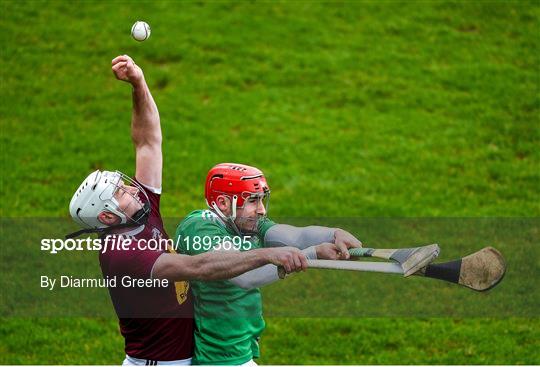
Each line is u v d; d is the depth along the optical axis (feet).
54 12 156.35
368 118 136.87
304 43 154.20
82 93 139.13
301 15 161.17
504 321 95.66
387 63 149.59
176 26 155.84
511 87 142.92
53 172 121.19
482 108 138.51
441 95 141.79
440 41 154.61
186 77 144.77
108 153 125.80
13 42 148.46
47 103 136.56
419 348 90.99
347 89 143.64
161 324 52.47
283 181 121.39
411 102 140.56
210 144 128.98
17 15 154.30
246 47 152.46
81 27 153.48
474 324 95.35
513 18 159.63
